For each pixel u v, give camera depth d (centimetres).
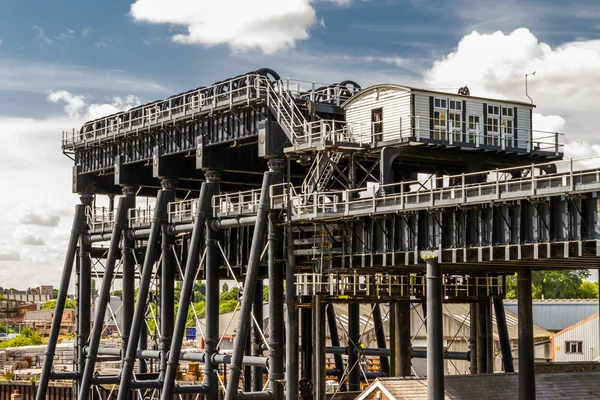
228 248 8806
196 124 8831
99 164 10538
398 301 7800
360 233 7131
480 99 7775
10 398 12312
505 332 8544
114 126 10131
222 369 11481
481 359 8300
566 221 5688
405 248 6712
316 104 8019
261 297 9769
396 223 6812
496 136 7844
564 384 6812
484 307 8319
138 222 9925
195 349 13875
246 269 8650
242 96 8200
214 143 8631
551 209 5766
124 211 10044
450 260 6356
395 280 7712
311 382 7906
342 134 7456
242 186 10344
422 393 6175
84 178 10844
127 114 10000
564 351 12225
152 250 9269
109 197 11150
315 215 7225
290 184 7575
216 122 8644
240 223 8262
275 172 7850
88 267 10706
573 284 19288
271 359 7744
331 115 8169
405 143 7275
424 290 7719
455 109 7631
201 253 9400
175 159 9444
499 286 8256
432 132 7494
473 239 6241
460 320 11519
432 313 6328
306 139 7600
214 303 8525
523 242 5922
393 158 7350
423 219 6588
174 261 9912
